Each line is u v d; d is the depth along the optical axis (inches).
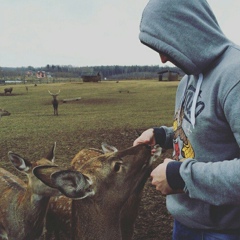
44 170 108.0
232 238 81.2
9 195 168.4
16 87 2436.0
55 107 860.6
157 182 78.6
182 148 84.3
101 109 961.5
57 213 159.3
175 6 77.1
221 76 72.7
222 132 75.5
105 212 113.0
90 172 112.3
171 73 3107.8
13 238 163.9
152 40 79.2
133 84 2488.9
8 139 502.3
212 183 70.6
